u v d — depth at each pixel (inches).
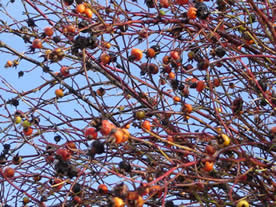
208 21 133.5
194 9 126.6
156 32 132.0
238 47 138.1
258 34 146.9
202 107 139.3
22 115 139.3
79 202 131.6
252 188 130.7
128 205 97.1
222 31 140.5
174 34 133.6
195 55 132.4
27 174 140.8
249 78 129.5
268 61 139.7
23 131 137.4
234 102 131.0
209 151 109.7
